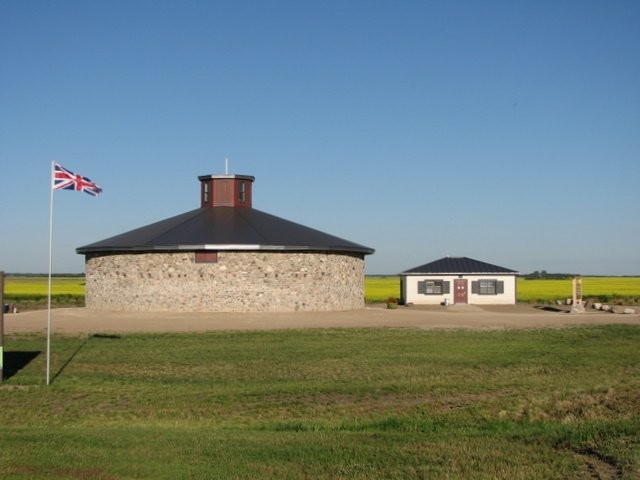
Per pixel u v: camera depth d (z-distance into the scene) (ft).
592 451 36.29
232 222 129.39
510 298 174.29
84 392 56.18
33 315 117.91
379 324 107.34
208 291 119.85
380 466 34.09
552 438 39.19
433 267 179.83
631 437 38.50
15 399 53.72
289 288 122.31
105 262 126.00
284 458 35.50
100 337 90.33
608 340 88.89
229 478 32.12
